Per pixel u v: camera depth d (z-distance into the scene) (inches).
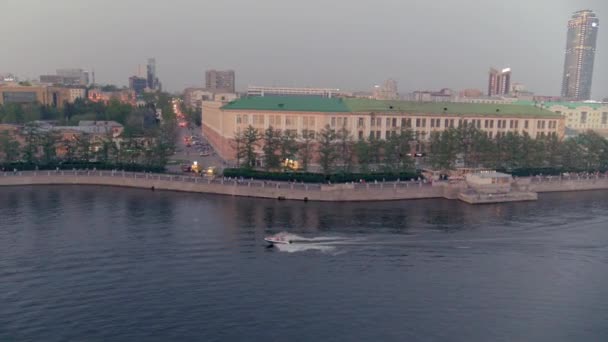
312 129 7194.9
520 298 3014.3
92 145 6781.5
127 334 2507.4
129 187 6072.8
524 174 6530.5
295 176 5757.9
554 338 2559.1
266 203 5285.4
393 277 3277.6
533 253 3796.8
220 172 6387.8
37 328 2544.3
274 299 2920.8
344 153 6417.3
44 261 3432.6
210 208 4997.5
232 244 3846.0
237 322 2645.2
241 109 7249.0
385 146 6333.7
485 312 2822.3
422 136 7411.4
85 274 3228.3
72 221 4411.9
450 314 2787.9
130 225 4315.9
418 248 3848.4
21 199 5265.8
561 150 6894.7
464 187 5728.3
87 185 6161.4
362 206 5236.2
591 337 2578.7
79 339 2450.8
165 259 3511.3
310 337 2513.5
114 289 3014.3
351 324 2650.1
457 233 4249.5
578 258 3710.6
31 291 2970.0
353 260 3563.0
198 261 3484.3
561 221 4717.0
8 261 3422.7
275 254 3649.1
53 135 6993.1
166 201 5300.2
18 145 6604.3
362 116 7283.5
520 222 4662.9
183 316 2699.3
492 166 6589.6
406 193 5684.1
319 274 3297.2
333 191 5452.8
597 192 6368.1
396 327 2628.0
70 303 2827.3
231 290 3031.5
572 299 3016.7
